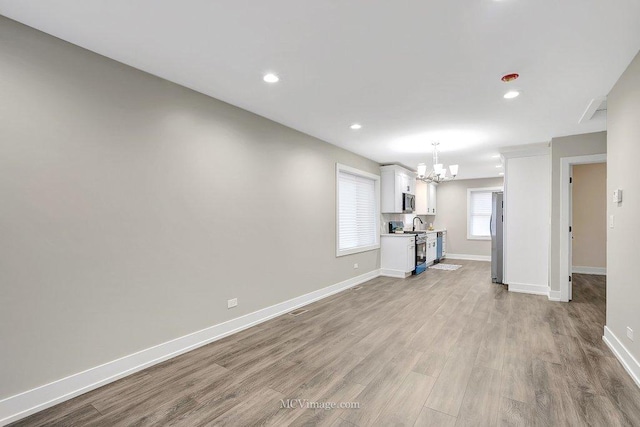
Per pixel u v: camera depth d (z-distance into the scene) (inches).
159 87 105.2
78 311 85.9
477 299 182.1
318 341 121.3
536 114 139.6
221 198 126.0
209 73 102.8
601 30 77.6
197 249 116.7
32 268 78.0
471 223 364.2
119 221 94.4
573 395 83.2
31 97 78.0
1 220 73.5
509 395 83.5
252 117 140.6
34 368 78.1
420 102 126.7
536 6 68.8
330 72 101.7
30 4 68.8
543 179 193.5
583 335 125.3
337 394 84.8
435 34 80.2
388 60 93.9
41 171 79.4
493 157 235.5
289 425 72.2
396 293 197.8
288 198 161.6
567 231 176.1
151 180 102.6
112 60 93.4
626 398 81.7
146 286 101.2
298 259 168.7
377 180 259.0
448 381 91.0
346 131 168.7
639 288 88.4
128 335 96.5
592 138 169.6
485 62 94.4
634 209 91.6
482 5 68.6
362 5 69.1
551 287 180.4
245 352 111.8
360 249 229.3
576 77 103.5
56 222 81.9
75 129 85.5
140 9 70.7
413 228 328.2
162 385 90.0
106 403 81.5
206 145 120.3
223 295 126.6
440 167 191.5
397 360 104.7
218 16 73.3
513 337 123.9
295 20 74.8
